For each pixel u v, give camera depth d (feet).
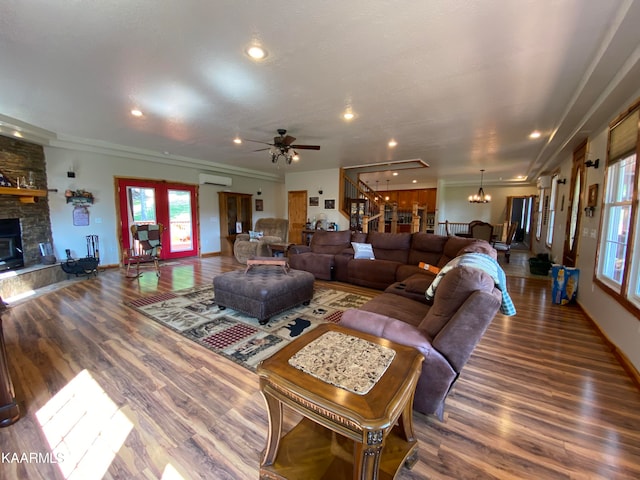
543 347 8.75
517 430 5.40
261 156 21.91
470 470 4.55
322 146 17.51
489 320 4.90
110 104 10.89
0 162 13.78
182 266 20.90
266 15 5.87
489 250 8.15
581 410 5.95
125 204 20.06
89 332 9.42
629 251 7.91
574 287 12.70
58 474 4.43
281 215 34.42
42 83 9.09
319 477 4.10
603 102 8.84
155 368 7.35
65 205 17.20
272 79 8.73
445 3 5.48
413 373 4.08
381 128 13.67
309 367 4.10
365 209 27.68
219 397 6.27
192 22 6.11
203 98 10.20
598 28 6.12
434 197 39.09
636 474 4.46
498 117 11.99
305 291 12.05
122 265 19.72
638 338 7.17
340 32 6.43
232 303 11.02
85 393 6.35
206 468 4.57
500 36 6.50
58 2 5.49
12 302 12.38
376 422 3.13
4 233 13.74
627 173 9.09
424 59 7.54
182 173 23.62
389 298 8.73
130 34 6.56
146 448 4.93
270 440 4.26
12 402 5.45
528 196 34.71
